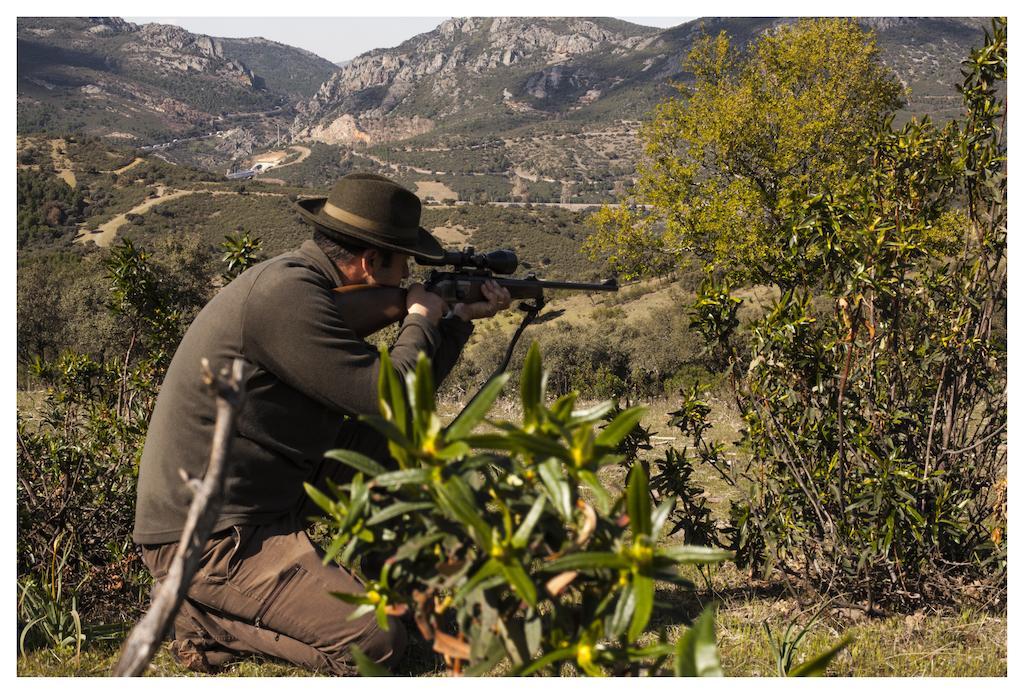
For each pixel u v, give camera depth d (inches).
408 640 133.4
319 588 125.0
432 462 49.6
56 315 1053.2
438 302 123.5
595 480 48.8
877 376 181.3
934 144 177.9
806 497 167.6
